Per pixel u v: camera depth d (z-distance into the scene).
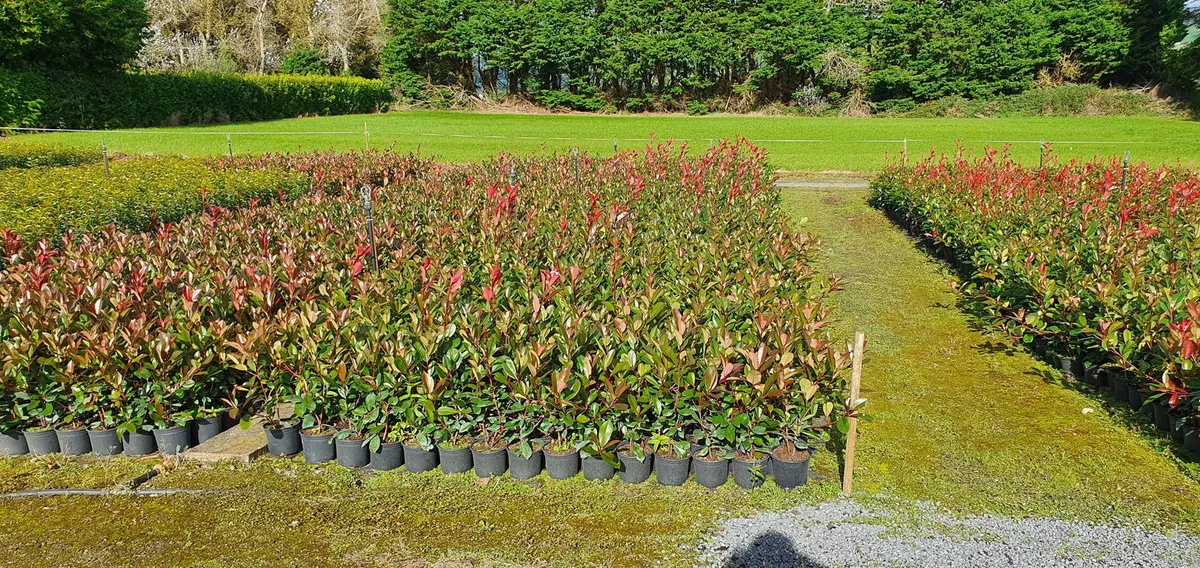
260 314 5.56
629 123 35.12
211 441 5.25
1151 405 5.68
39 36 27.41
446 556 4.12
